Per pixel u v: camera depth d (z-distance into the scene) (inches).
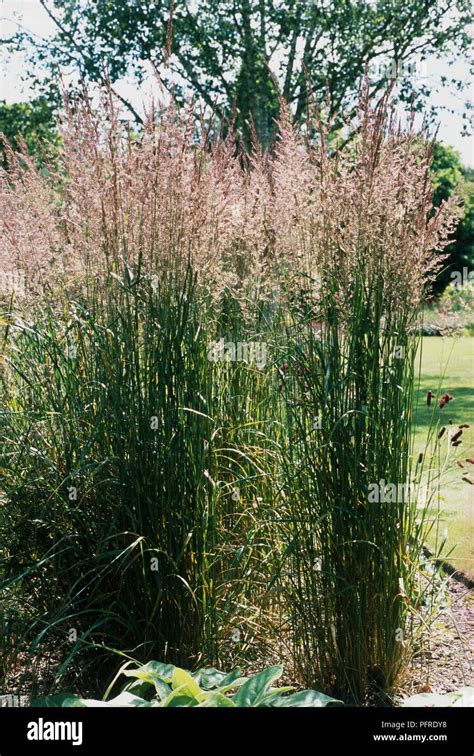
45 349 136.9
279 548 136.0
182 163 130.1
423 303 132.8
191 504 126.2
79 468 120.4
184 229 130.0
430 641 139.7
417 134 130.7
